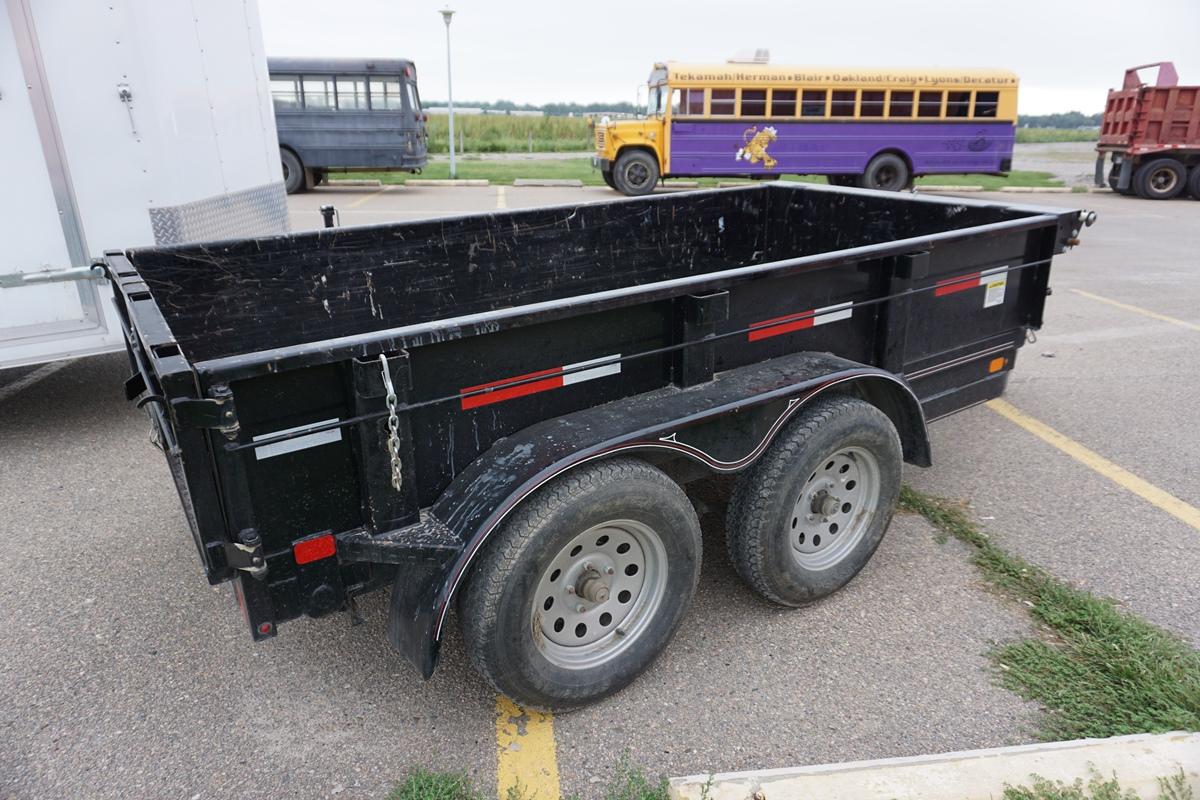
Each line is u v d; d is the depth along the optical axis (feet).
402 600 8.16
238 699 9.47
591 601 8.68
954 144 55.93
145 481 14.80
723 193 16.70
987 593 11.26
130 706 9.36
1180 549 12.32
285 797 8.09
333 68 56.49
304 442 7.27
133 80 14.79
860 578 11.66
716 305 9.07
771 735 8.79
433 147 108.99
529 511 8.00
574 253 14.90
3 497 14.19
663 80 54.54
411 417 7.67
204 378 6.43
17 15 13.88
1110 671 9.54
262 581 7.44
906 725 8.89
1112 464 15.17
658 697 9.40
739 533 10.01
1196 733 8.25
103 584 11.71
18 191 14.61
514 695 8.45
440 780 8.12
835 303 10.55
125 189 15.26
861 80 53.83
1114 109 61.21
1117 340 22.71
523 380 8.33
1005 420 17.24
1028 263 13.00
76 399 18.72
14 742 8.82
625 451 8.38
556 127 128.47
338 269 12.48
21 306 15.16
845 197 16.24
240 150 18.16
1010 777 7.64
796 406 9.67
